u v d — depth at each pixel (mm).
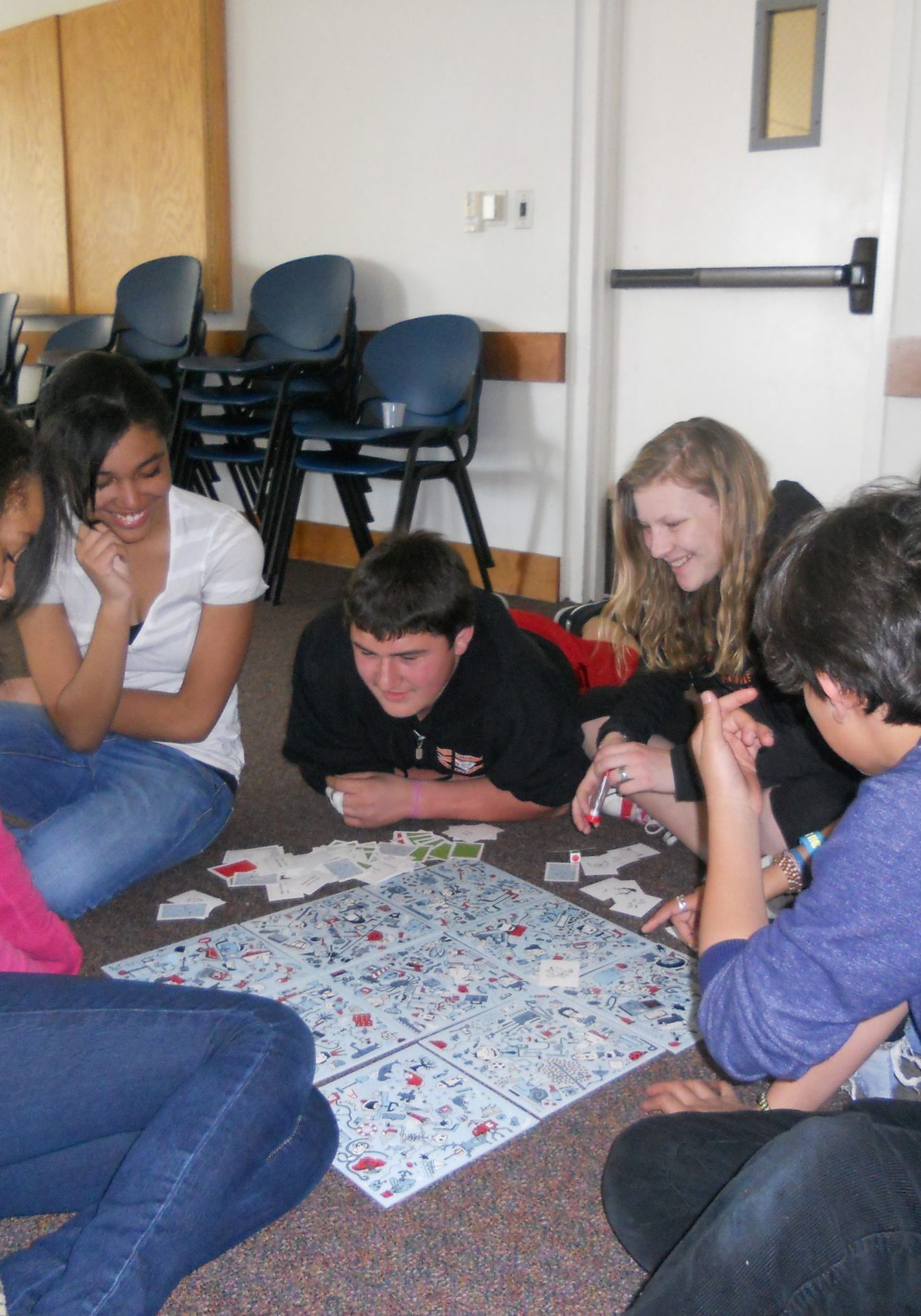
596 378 4004
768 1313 796
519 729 2100
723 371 3803
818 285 3488
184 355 4602
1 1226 1274
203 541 2031
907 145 3096
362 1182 1313
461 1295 1175
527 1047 1532
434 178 4219
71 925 1885
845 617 894
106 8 5031
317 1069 1471
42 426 1765
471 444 4012
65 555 1843
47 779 2045
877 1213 787
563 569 4227
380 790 2211
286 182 4695
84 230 5461
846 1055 1099
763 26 3475
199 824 2066
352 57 4340
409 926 1841
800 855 1559
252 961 1729
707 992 1073
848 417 3568
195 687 2057
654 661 2111
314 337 4340
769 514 1886
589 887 2004
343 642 2121
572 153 3844
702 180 3719
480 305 4207
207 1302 1165
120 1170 1022
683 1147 1105
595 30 3707
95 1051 1081
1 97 5617
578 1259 1218
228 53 4762
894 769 931
